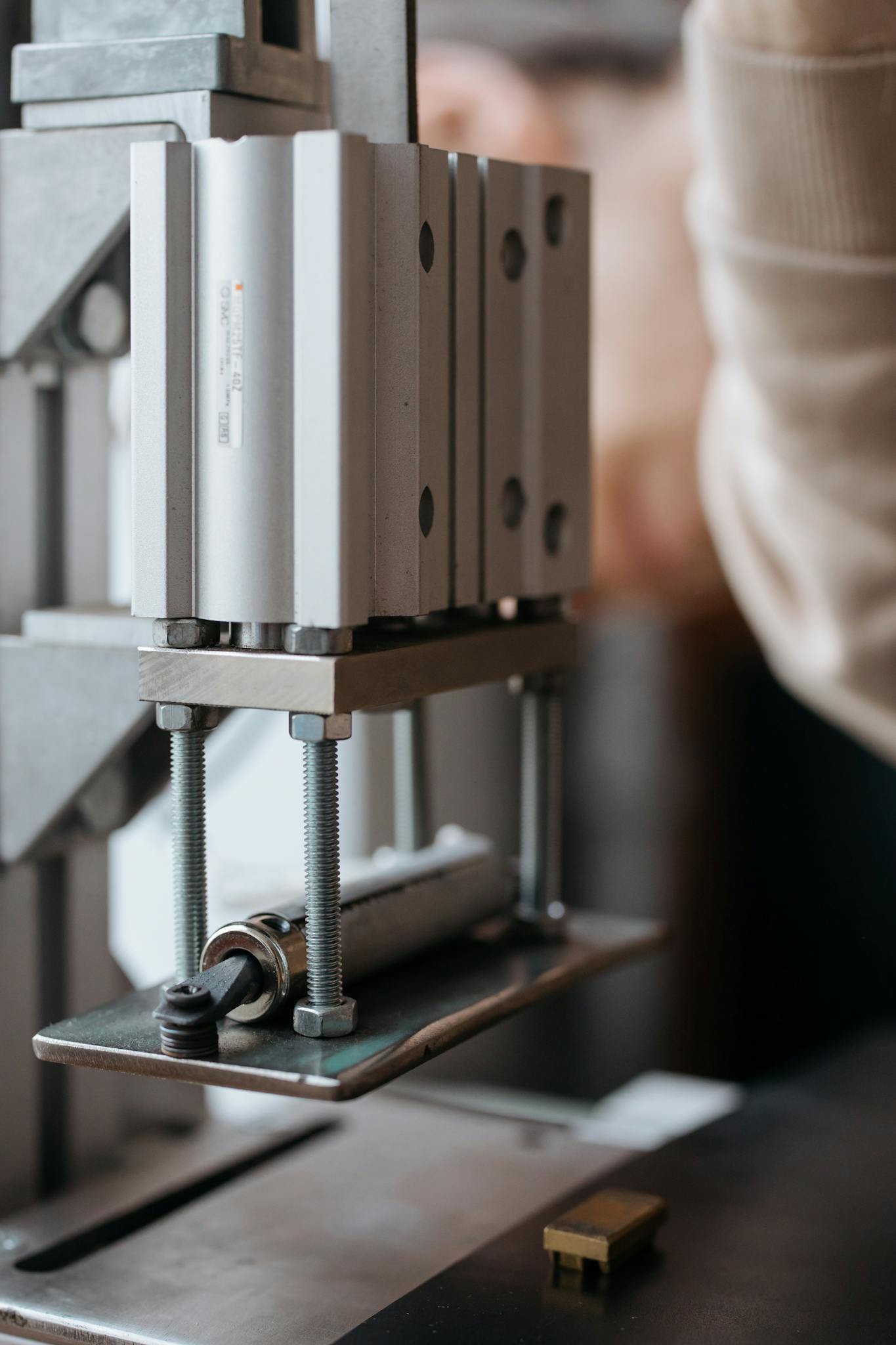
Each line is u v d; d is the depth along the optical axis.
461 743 2.06
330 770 0.72
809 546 1.38
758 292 1.21
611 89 1.91
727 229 1.20
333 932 0.73
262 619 0.71
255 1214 0.96
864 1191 0.96
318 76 0.87
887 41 1.03
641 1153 1.04
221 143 0.69
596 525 2.01
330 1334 0.80
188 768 0.77
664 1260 0.86
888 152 1.08
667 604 2.04
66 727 0.92
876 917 2.07
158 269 0.70
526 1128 1.12
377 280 0.72
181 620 0.73
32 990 1.03
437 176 0.74
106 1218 0.99
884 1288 0.82
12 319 0.91
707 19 1.09
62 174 0.88
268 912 0.77
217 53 0.80
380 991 0.83
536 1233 0.89
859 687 1.47
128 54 0.83
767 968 2.11
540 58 1.92
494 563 0.84
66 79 0.85
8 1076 1.02
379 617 0.77
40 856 0.98
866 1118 1.08
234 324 0.70
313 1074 0.68
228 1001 0.71
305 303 0.68
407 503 0.74
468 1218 0.96
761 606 1.62
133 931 1.77
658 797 2.07
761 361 1.26
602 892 2.11
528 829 0.99
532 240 0.85
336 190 0.66
